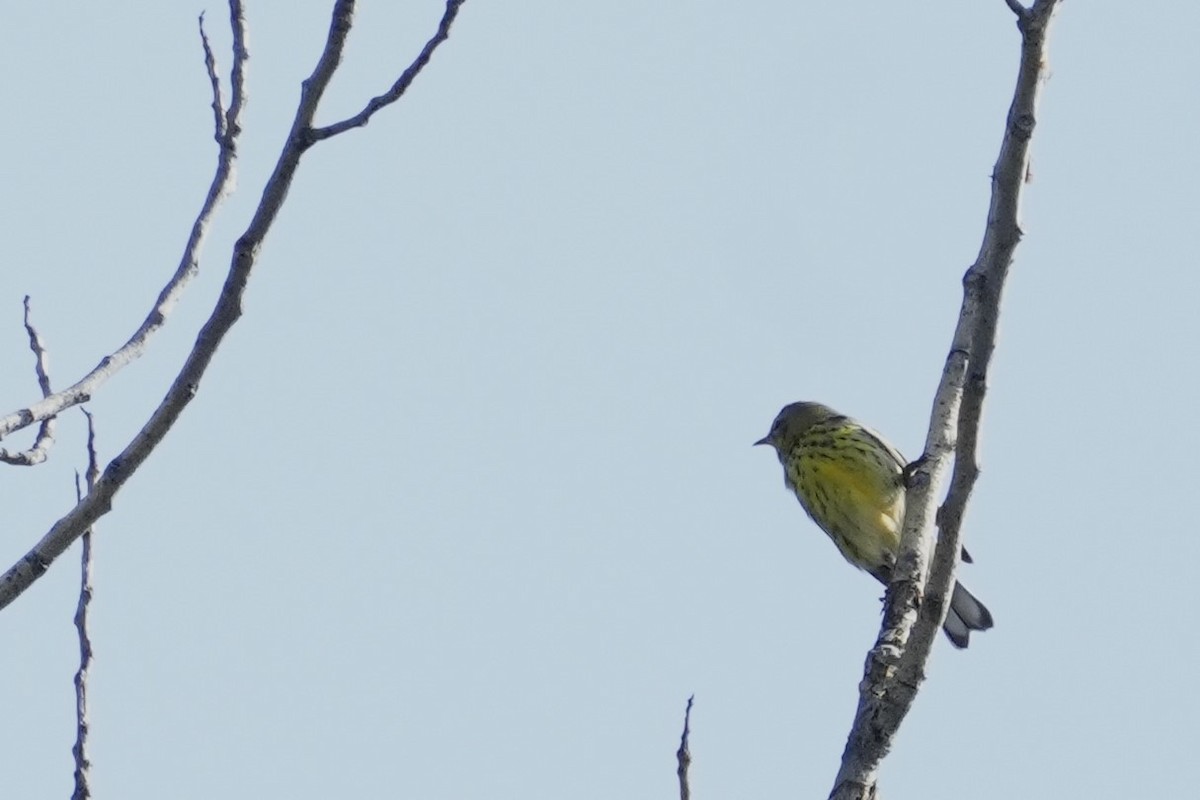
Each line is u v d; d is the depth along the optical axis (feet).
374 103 32.60
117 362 36.76
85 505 34.12
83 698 35.42
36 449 37.83
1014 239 33.01
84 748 35.09
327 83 32.48
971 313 37.29
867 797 31.89
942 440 37.24
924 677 32.19
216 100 38.65
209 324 33.68
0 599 33.65
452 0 32.53
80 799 34.78
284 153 32.73
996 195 33.22
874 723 32.32
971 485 32.58
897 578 35.91
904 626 34.76
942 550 32.45
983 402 32.71
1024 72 32.42
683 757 30.94
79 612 35.96
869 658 33.86
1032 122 32.53
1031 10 32.04
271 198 32.96
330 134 32.63
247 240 33.12
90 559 36.42
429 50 32.58
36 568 33.88
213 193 38.22
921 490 36.73
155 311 37.60
